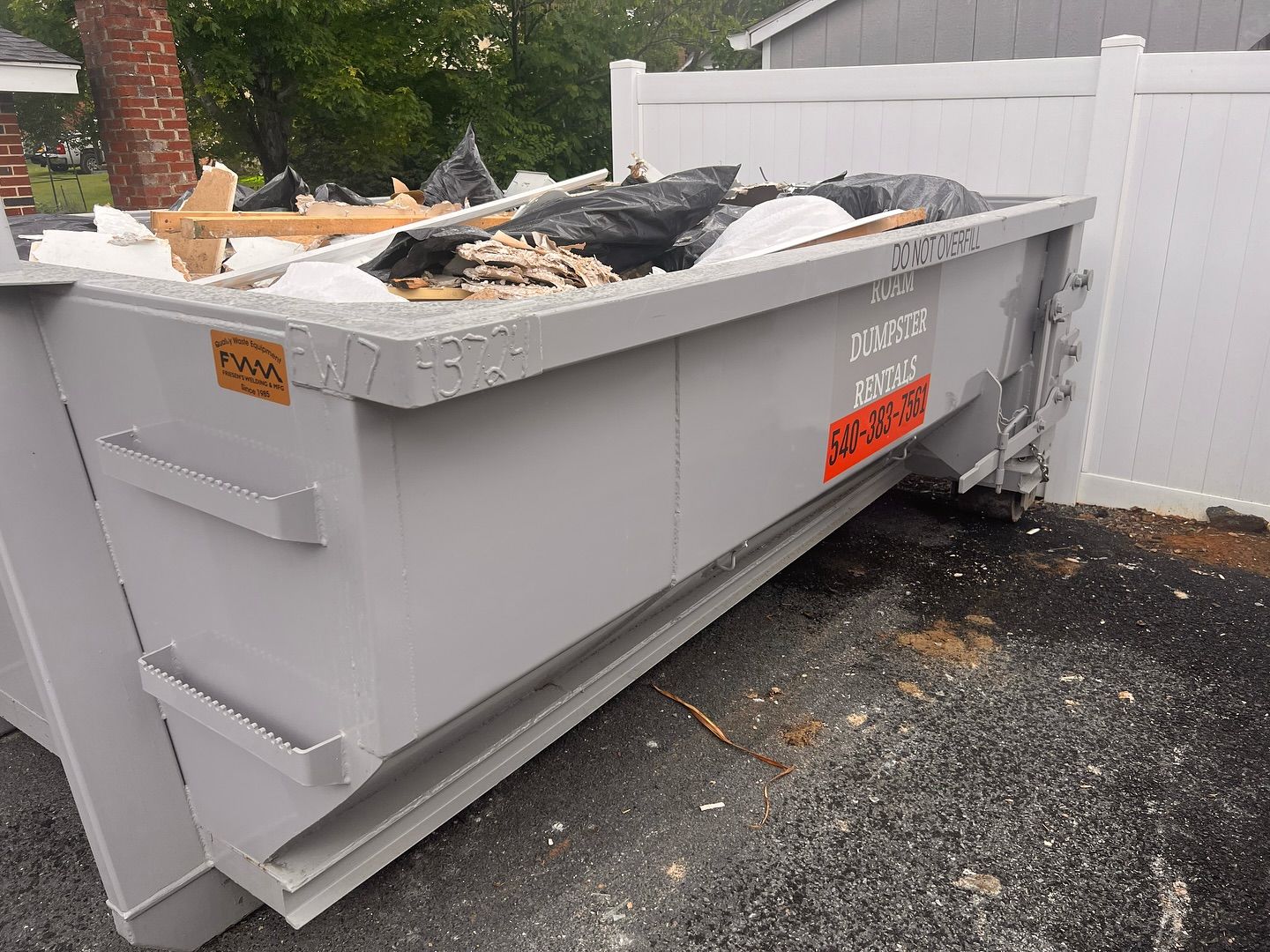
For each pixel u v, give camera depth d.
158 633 1.71
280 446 1.32
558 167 19.08
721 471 2.02
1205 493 4.19
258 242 2.74
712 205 2.80
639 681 2.97
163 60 8.39
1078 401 4.31
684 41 22.34
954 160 4.39
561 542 1.63
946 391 3.09
